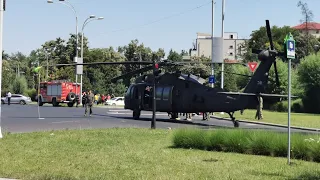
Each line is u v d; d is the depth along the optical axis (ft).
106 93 304.09
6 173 35.01
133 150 49.90
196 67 235.20
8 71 368.27
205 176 34.40
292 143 46.70
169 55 343.05
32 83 392.47
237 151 50.85
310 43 341.00
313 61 227.20
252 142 49.60
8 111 150.51
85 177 33.71
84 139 60.03
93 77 315.99
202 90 104.83
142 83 118.11
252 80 99.71
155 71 82.84
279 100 239.91
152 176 34.22
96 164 39.75
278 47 356.18
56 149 49.90
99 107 202.90
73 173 35.27
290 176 35.04
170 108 110.63
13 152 47.06
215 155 47.34
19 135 64.49
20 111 150.82
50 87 213.05
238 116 155.33
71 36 363.76
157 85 114.32
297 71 240.94
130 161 41.75
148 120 113.50
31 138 60.59
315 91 225.76
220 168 38.45
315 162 43.78
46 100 214.90
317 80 224.53
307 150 45.47
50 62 364.17
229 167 39.14
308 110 227.20
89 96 126.93
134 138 62.54
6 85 336.49
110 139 60.64
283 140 47.60
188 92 107.24
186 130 55.21
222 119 139.64
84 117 119.65
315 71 225.56
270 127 106.93
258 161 43.34
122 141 58.65
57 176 33.94
